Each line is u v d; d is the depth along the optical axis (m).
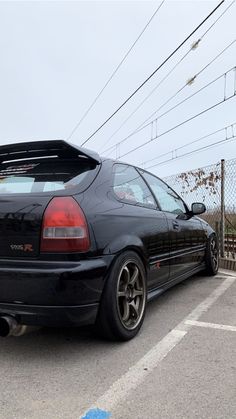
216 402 2.42
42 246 2.89
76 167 3.51
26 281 2.82
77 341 3.40
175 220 4.68
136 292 3.56
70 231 2.90
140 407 2.37
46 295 2.79
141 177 4.36
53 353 3.16
